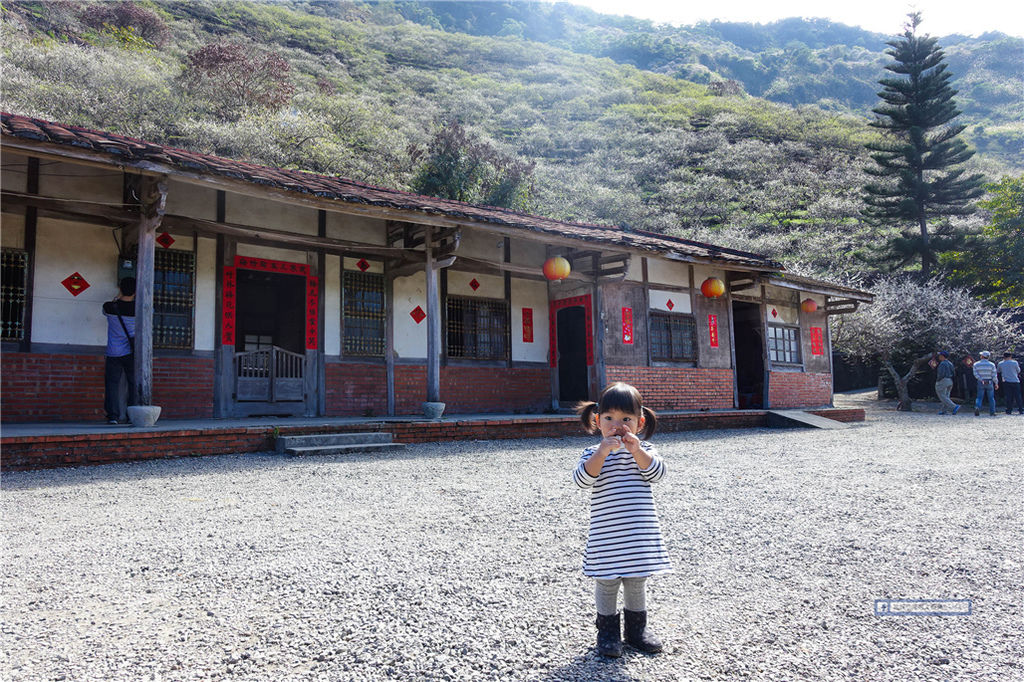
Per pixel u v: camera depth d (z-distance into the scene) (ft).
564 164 160.97
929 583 10.29
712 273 44.96
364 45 229.04
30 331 25.99
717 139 188.65
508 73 246.06
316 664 7.09
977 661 7.41
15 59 87.35
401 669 6.98
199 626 8.15
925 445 29.45
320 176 32.89
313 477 19.19
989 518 14.75
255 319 44.16
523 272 39.29
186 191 29.45
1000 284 79.61
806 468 22.29
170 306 28.96
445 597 9.33
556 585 10.01
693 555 11.80
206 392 29.48
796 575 10.68
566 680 6.79
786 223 131.34
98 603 8.96
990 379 52.34
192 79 101.86
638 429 8.09
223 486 17.58
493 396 38.52
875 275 87.25
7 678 6.63
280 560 11.00
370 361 34.45
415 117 155.33
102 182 27.50
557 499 16.55
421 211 28.48
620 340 39.27
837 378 82.38
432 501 16.12
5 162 25.67
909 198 82.53
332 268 33.63
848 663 7.34
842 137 198.49
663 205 138.41
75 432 20.58
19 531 12.72
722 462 23.81
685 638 8.04
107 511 14.48
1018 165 204.85
